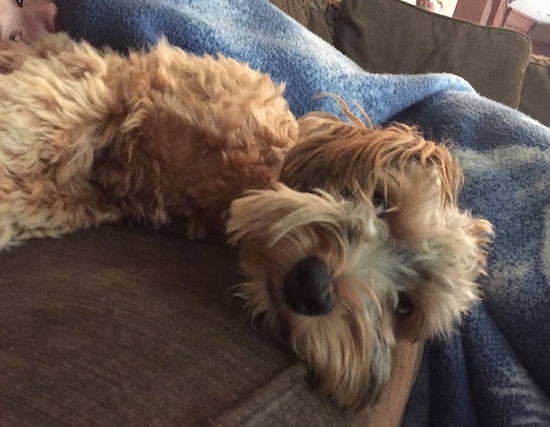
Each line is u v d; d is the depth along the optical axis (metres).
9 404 0.60
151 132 1.05
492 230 1.18
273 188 0.94
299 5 2.21
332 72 1.46
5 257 0.89
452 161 1.04
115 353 0.66
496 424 1.17
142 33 1.32
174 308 0.76
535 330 1.16
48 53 1.19
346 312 0.82
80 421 0.58
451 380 1.22
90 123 1.04
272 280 0.82
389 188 0.92
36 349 0.66
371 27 2.25
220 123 1.06
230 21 1.52
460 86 1.65
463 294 1.01
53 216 0.99
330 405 0.78
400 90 1.51
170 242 1.02
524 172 1.29
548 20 4.86
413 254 0.94
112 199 1.10
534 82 2.39
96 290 0.77
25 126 0.96
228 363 0.70
